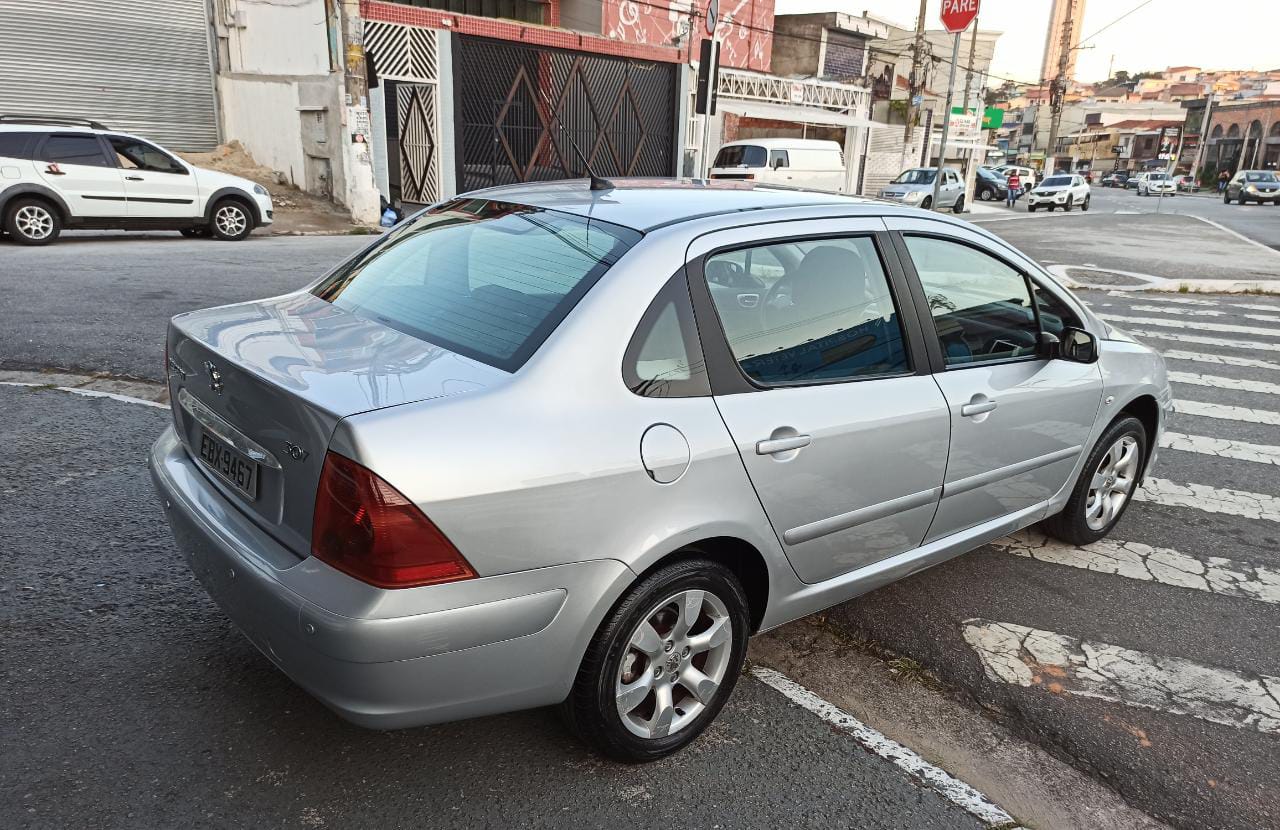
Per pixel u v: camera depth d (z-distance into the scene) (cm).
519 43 1955
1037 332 385
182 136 1955
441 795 254
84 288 892
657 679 265
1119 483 455
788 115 2862
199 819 239
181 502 264
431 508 211
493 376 236
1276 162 7331
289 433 226
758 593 295
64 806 239
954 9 2561
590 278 259
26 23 1700
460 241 310
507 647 228
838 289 306
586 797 257
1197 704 323
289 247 1345
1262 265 1748
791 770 276
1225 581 421
